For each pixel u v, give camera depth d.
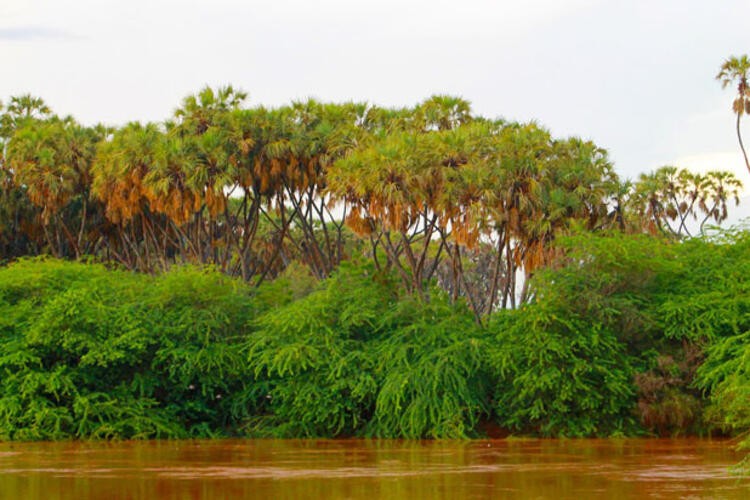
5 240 71.50
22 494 22.95
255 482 25.03
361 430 41.62
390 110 60.62
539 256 49.38
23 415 39.91
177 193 55.91
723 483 24.42
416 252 79.88
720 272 42.03
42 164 63.16
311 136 58.03
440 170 48.53
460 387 40.12
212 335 43.34
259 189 59.88
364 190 48.34
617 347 40.19
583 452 33.31
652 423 39.41
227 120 57.72
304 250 62.97
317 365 41.09
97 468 28.67
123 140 59.84
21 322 42.22
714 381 37.41
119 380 42.47
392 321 43.22
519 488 23.53
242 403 42.47
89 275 45.97
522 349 40.34
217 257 70.38
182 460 31.16
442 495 22.38
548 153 51.75
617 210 55.72
